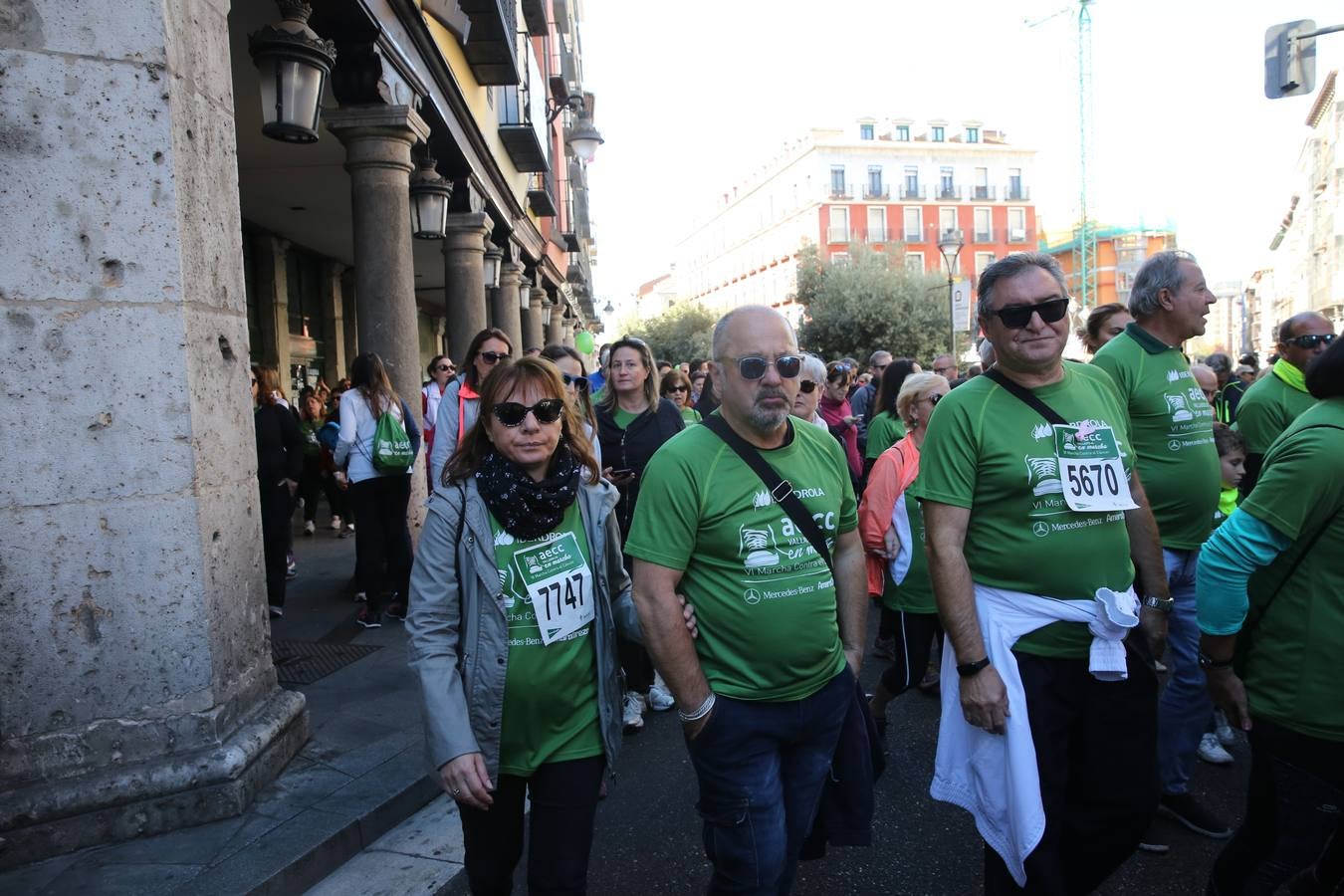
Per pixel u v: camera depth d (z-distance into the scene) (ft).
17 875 10.00
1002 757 8.24
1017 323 8.07
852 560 8.47
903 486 13.48
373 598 20.63
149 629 11.09
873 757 8.68
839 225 238.07
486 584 7.75
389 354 23.44
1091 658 8.04
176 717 11.23
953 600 8.14
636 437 16.21
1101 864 8.48
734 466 7.65
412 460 20.62
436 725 7.41
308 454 34.32
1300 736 7.43
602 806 12.73
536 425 7.80
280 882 10.05
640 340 16.35
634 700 15.67
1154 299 11.94
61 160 10.53
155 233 10.96
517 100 46.65
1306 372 7.54
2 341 10.36
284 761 12.68
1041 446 8.16
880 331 135.95
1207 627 7.75
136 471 10.98
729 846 7.64
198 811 11.05
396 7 23.29
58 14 10.46
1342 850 7.90
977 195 245.24
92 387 10.76
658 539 7.54
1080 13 262.06
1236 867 8.14
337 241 47.65
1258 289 351.05
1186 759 11.41
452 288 36.52
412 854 11.21
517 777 7.98
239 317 12.56
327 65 17.46
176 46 11.14
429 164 28.99
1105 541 8.21
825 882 10.54
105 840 10.61
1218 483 11.89
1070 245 263.90
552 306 82.89
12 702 10.55
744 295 299.38
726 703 7.64
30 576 10.59
